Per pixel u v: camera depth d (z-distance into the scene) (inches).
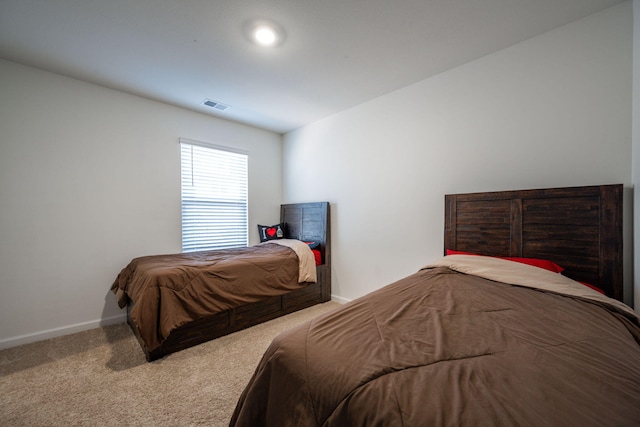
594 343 32.9
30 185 90.6
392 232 111.3
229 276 92.7
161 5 63.8
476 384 24.7
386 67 92.4
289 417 30.4
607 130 66.1
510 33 75.0
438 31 74.0
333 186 136.6
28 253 90.2
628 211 63.2
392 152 111.0
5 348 85.1
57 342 89.3
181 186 127.8
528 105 77.7
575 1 63.4
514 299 49.7
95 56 85.3
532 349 31.3
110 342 89.1
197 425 54.0
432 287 57.2
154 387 65.5
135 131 113.3
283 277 110.0
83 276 100.6
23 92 89.6
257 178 157.8
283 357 33.8
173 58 86.6
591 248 65.8
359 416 24.0
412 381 25.5
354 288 126.2
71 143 98.3
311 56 85.8
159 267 86.4
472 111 88.7
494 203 81.6
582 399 22.3
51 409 58.0
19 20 68.6
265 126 155.1
